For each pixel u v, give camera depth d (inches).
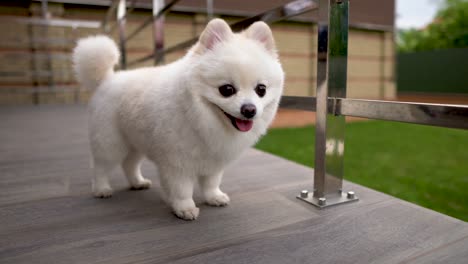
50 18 131.8
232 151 22.2
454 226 21.8
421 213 23.5
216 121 21.2
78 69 26.7
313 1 24.8
